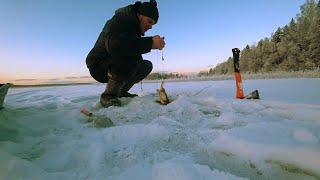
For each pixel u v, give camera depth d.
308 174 0.64
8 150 0.81
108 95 1.58
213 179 0.57
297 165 0.66
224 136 0.83
